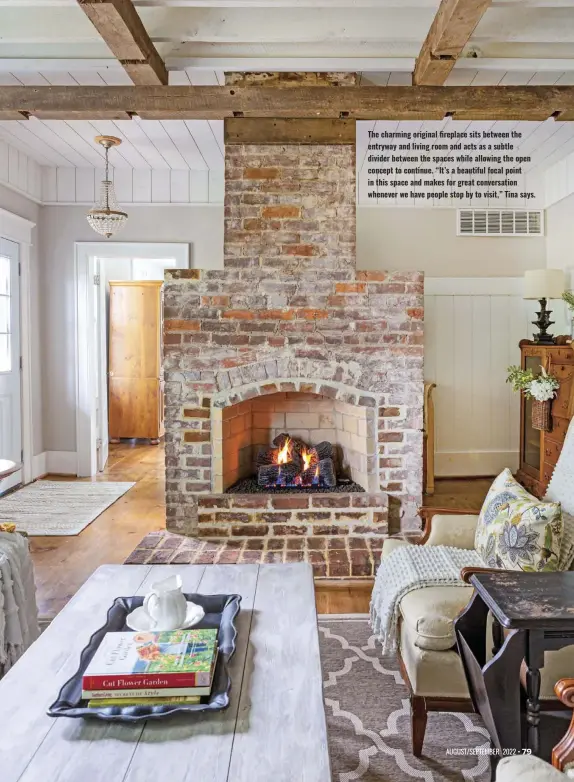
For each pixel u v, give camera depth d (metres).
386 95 3.01
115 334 7.14
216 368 3.32
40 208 5.00
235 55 2.95
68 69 3.00
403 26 2.85
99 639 1.40
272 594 1.73
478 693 1.53
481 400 5.06
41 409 5.13
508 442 5.10
